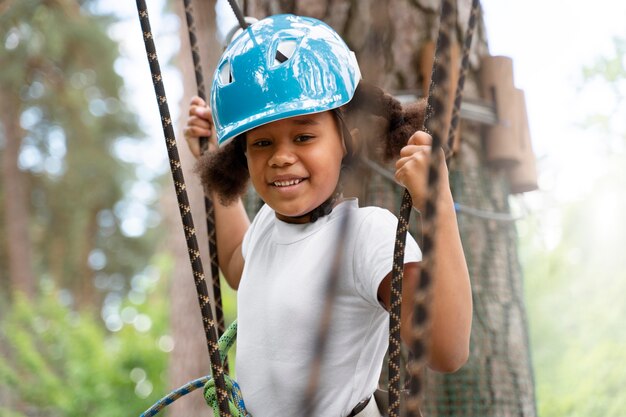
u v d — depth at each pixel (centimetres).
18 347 1131
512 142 379
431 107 187
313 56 212
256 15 365
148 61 198
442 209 194
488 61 382
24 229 2409
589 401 1045
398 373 177
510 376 373
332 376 212
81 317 1259
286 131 215
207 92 916
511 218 367
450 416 361
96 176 2764
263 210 248
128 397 1112
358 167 172
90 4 2466
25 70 2327
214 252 264
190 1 277
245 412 221
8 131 2450
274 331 220
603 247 1127
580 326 1251
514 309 383
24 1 2036
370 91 167
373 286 207
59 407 1097
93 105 2717
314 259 218
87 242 3003
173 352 952
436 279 192
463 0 384
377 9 128
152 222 3291
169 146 195
